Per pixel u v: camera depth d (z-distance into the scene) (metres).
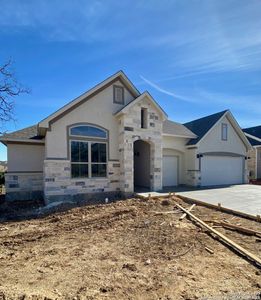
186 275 4.66
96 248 6.19
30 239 7.13
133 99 15.46
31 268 5.03
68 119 13.28
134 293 4.01
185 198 12.74
